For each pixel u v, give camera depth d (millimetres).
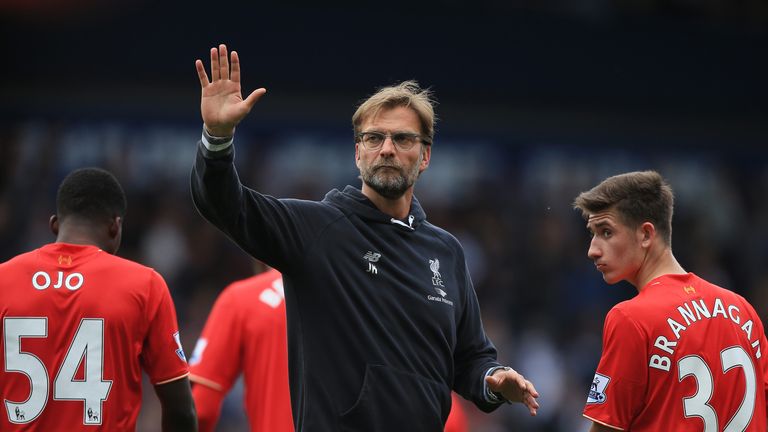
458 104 48344
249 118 46156
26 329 14883
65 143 46469
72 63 42875
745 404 15195
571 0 48500
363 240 15281
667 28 49094
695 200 53562
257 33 44312
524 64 47562
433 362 15234
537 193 52281
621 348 14945
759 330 15820
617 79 48469
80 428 14773
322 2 45188
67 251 15430
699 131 51281
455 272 16125
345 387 14672
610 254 15828
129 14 43188
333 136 47656
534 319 47156
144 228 46594
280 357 19000
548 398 42844
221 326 19422
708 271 52438
